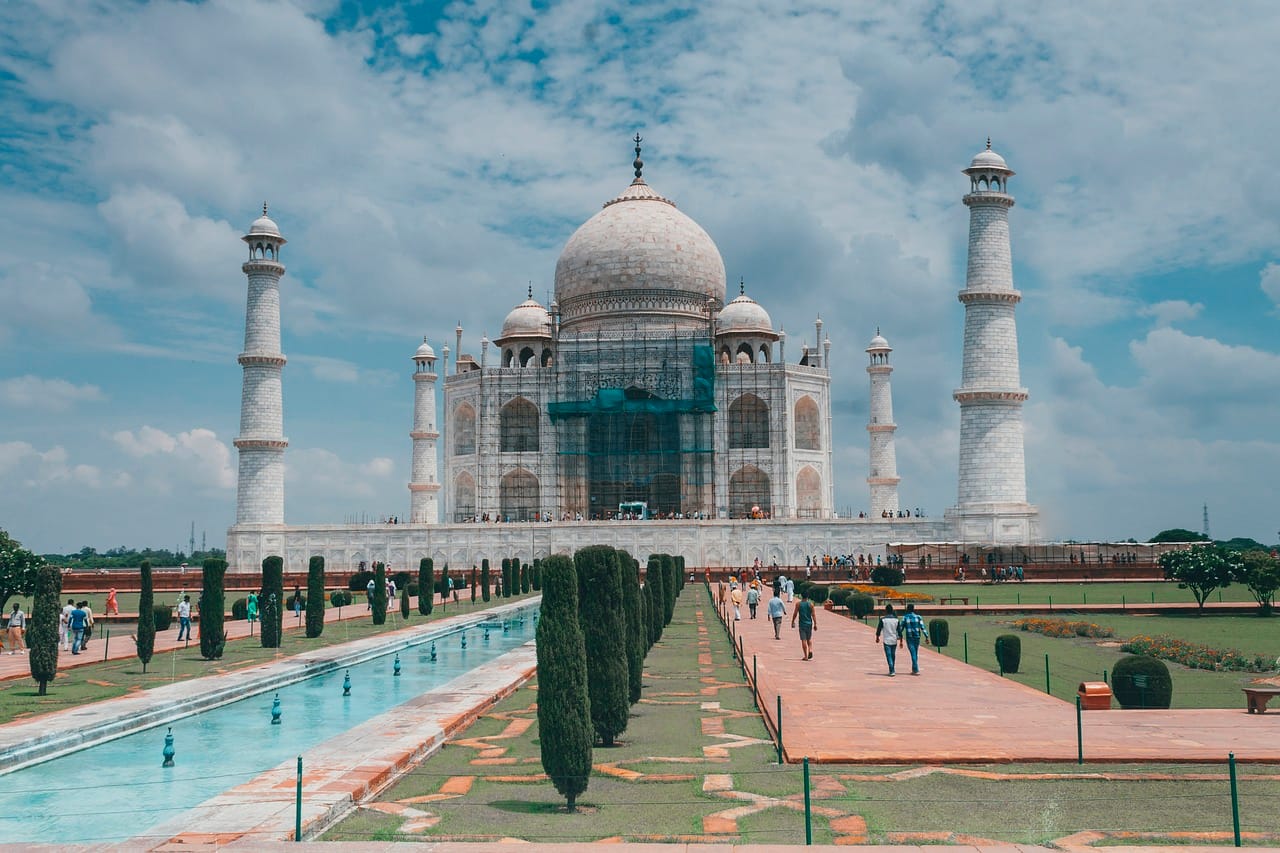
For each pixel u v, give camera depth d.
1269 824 23.06
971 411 116.88
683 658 52.88
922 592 97.12
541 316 160.50
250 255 129.00
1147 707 37.84
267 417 128.00
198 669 52.62
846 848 20.69
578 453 142.88
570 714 25.19
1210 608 78.75
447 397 153.12
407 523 133.12
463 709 37.16
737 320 152.75
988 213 117.00
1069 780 27.00
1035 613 78.31
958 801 24.95
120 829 25.27
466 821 23.83
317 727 38.97
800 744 30.81
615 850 20.72
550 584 25.98
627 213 161.12
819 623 71.31
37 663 45.00
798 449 145.62
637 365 143.50
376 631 71.88
